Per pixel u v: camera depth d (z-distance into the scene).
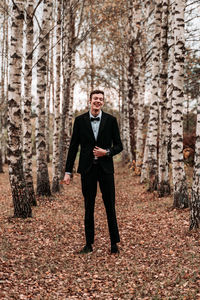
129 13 13.64
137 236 5.37
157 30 9.25
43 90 8.92
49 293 3.30
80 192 10.99
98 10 10.42
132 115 15.18
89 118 4.36
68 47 12.04
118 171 17.62
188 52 10.13
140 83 12.91
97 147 4.24
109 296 3.27
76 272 3.88
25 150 7.79
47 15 8.62
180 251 4.34
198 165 4.92
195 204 4.99
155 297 3.11
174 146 6.91
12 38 5.77
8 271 3.67
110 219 4.49
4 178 14.79
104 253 4.54
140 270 3.86
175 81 6.71
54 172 10.41
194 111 21.16
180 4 6.44
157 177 9.94
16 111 6.01
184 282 3.38
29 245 4.72
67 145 14.66
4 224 5.73
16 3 5.66
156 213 6.93
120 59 16.42
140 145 13.52
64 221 6.43
